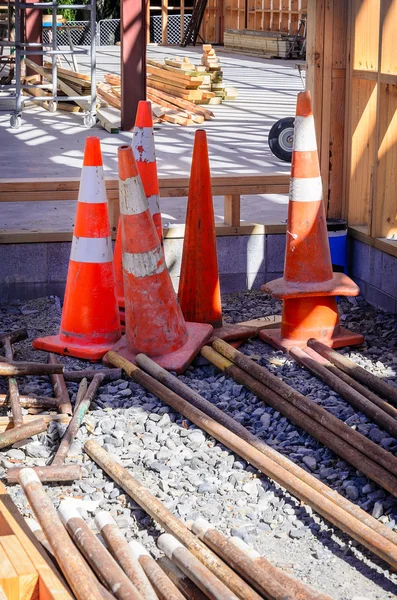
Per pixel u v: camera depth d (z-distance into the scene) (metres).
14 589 2.76
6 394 4.91
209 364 5.46
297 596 3.02
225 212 6.95
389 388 4.92
